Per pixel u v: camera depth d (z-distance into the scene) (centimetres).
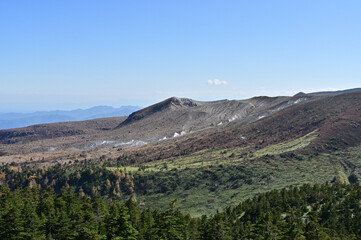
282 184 11894
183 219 6856
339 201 7544
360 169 12575
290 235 5259
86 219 6519
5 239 5569
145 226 6656
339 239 5688
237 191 12156
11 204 6756
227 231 6856
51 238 5891
